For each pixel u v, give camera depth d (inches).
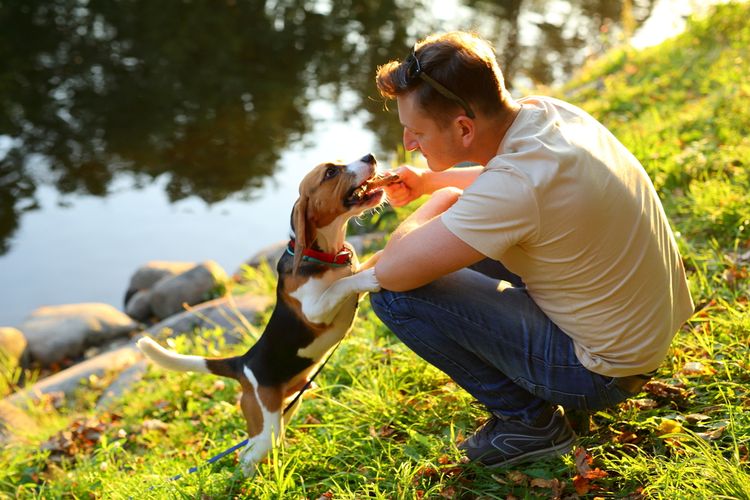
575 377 97.5
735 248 159.8
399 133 559.8
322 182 117.3
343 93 675.4
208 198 480.7
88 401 222.4
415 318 102.7
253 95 657.6
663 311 93.5
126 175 519.2
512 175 87.0
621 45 442.9
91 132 581.3
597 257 88.7
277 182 505.4
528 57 768.9
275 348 123.0
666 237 95.3
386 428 128.6
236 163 535.8
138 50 713.6
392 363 149.9
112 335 300.8
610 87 338.3
